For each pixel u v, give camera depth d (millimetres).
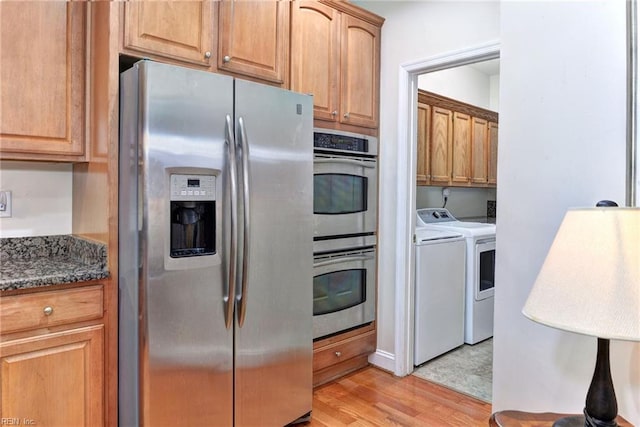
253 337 1884
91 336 1620
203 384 1717
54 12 1733
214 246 1738
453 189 4445
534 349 1536
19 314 1451
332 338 2611
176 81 1610
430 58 2582
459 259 3236
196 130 1664
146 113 1538
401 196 2752
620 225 916
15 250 1905
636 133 1278
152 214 1557
